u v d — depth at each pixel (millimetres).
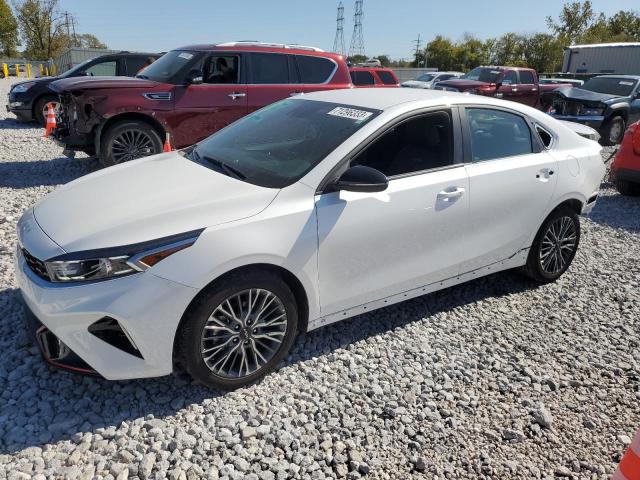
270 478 2430
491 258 4000
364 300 3387
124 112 7055
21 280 2801
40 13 63281
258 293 2889
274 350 3061
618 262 5180
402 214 3332
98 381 2988
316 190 3055
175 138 7473
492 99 4035
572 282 4664
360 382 3131
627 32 60406
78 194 3186
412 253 3480
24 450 2484
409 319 3885
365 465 2514
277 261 2883
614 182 7551
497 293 4387
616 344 3721
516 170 3928
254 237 2795
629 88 13031
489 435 2789
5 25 68562
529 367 3395
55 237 2703
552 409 3025
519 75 16547
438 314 3979
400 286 3525
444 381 3201
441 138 3625
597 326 3945
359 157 3242
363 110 3523
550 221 4305
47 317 2568
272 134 3639
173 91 7312
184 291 2631
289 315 3039
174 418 2754
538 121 4270
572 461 2656
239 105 7742
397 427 2807
